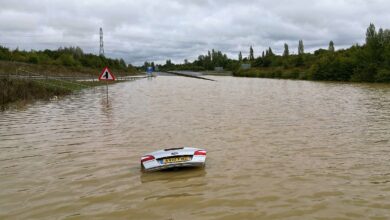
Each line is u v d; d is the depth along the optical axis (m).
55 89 34.06
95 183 8.56
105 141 13.13
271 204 7.18
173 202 7.32
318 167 9.68
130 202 7.36
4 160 10.63
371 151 11.48
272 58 160.62
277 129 15.45
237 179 8.71
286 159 10.52
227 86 57.22
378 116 19.56
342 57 87.56
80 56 111.06
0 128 15.85
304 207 7.03
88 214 6.80
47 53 112.38
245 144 12.53
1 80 30.14
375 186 8.20
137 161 10.46
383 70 70.44
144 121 17.86
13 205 7.25
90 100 29.45
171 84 63.94
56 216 6.73
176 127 16.08
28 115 19.98
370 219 6.48
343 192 7.82
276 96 35.00
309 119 18.45
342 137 13.70
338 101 29.03
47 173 9.35
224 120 18.14
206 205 7.15
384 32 77.56
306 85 61.12
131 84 62.16
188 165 9.32
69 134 14.48
